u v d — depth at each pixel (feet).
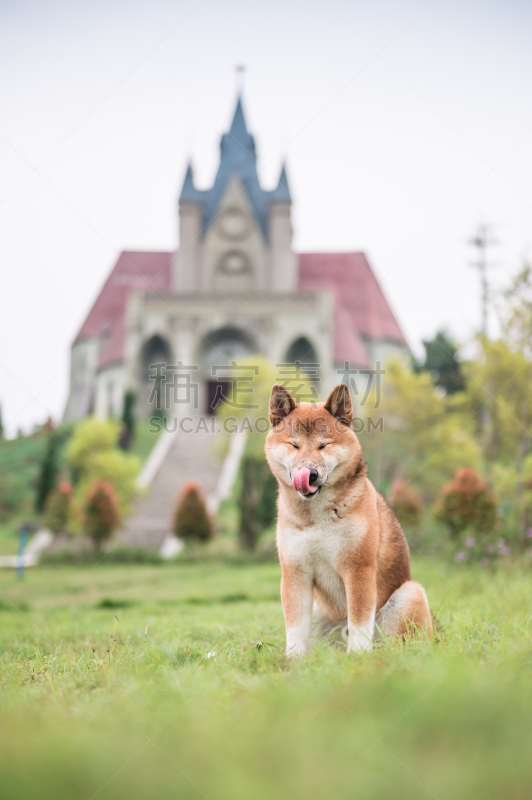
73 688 10.35
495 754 5.76
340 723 6.79
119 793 5.33
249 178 156.15
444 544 40.78
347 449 12.41
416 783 5.43
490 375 62.54
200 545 58.70
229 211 146.61
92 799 5.27
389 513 13.88
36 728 7.43
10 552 63.41
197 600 30.60
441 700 6.87
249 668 11.06
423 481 69.21
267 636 14.58
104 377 135.33
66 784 5.35
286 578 12.72
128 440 97.50
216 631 16.93
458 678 7.79
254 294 131.64
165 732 6.84
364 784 5.41
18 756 5.86
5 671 12.54
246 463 58.54
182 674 10.15
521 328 55.67
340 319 141.59
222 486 80.64
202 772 5.68
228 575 44.65
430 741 6.18
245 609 24.54
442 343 104.78
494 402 63.41
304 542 12.41
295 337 130.62
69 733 6.92
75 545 65.21
